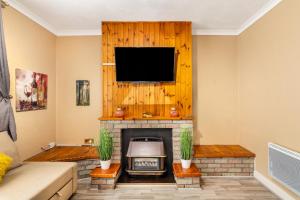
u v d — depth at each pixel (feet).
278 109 9.10
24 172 7.80
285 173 8.17
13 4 9.26
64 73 13.24
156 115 12.10
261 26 10.48
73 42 13.21
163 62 11.65
